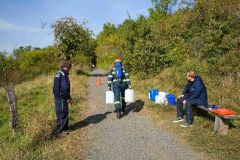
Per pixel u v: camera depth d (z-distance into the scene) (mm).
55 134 7633
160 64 16688
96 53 43219
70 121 8984
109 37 54000
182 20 19656
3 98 14672
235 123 7934
